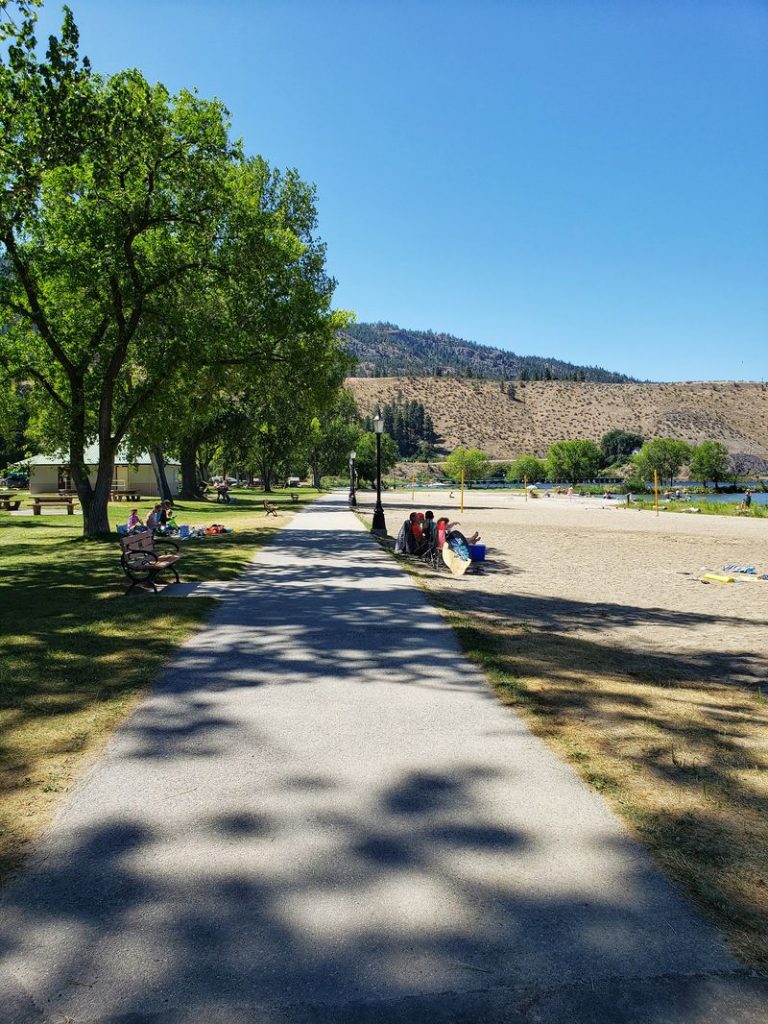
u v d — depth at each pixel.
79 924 2.80
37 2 12.21
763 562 18.33
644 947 2.67
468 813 3.74
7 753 4.51
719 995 2.44
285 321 20.77
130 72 16.64
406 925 2.80
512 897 2.98
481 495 77.81
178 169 18.58
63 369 20.73
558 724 5.16
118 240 18.45
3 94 12.82
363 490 97.25
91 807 3.79
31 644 7.35
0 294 18.52
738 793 4.01
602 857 3.30
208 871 3.18
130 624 8.35
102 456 19.94
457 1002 2.40
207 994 2.43
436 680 6.25
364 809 3.78
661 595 12.70
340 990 2.45
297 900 2.96
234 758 4.47
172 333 19.52
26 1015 2.34
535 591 12.61
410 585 11.71
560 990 2.46
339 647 7.41
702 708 5.71
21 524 27.31
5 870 3.18
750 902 2.96
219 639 7.73
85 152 15.03
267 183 35.16
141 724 5.07
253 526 25.61
